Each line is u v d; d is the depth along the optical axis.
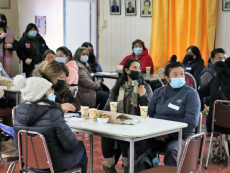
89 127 2.64
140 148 3.12
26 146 2.38
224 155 4.14
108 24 8.29
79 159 2.59
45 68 2.86
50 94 2.46
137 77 3.42
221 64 3.98
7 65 6.45
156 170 2.52
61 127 2.36
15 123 2.47
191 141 2.24
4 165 3.78
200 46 6.82
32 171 2.53
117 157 3.49
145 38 7.80
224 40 6.72
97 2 8.34
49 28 7.54
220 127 3.79
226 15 6.65
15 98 5.05
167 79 3.24
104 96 5.45
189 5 6.88
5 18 6.30
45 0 7.41
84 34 8.38
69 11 8.30
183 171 2.28
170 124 2.78
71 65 4.53
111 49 8.34
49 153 2.36
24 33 6.40
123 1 8.00
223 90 3.91
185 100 3.12
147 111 3.14
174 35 7.19
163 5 7.22
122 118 2.93
